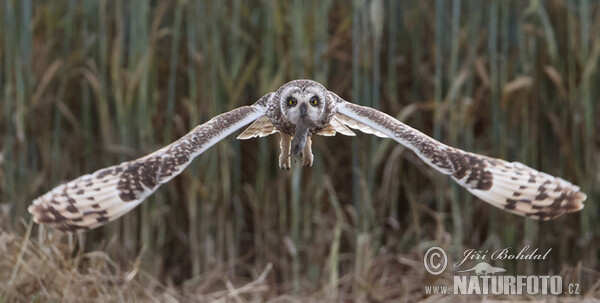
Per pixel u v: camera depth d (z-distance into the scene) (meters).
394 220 11.66
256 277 11.49
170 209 12.08
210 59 11.16
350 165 12.23
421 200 12.23
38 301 8.72
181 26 11.91
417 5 11.91
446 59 11.80
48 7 11.70
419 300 10.63
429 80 11.86
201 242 11.59
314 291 11.18
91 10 11.86
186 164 5.66
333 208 11.95
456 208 11.39
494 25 11.14
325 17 11.05
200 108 11.28
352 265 11.52
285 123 5.77
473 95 11.95
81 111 12.20
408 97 12.21
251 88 11.91
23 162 11.33
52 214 5.82
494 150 11.42
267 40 11.20
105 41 11.41
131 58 11.18
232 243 11.67
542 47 11.59
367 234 11.09
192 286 11.34
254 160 12.31
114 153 11.38
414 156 11.80
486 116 11.87
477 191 5.81
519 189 5.90
